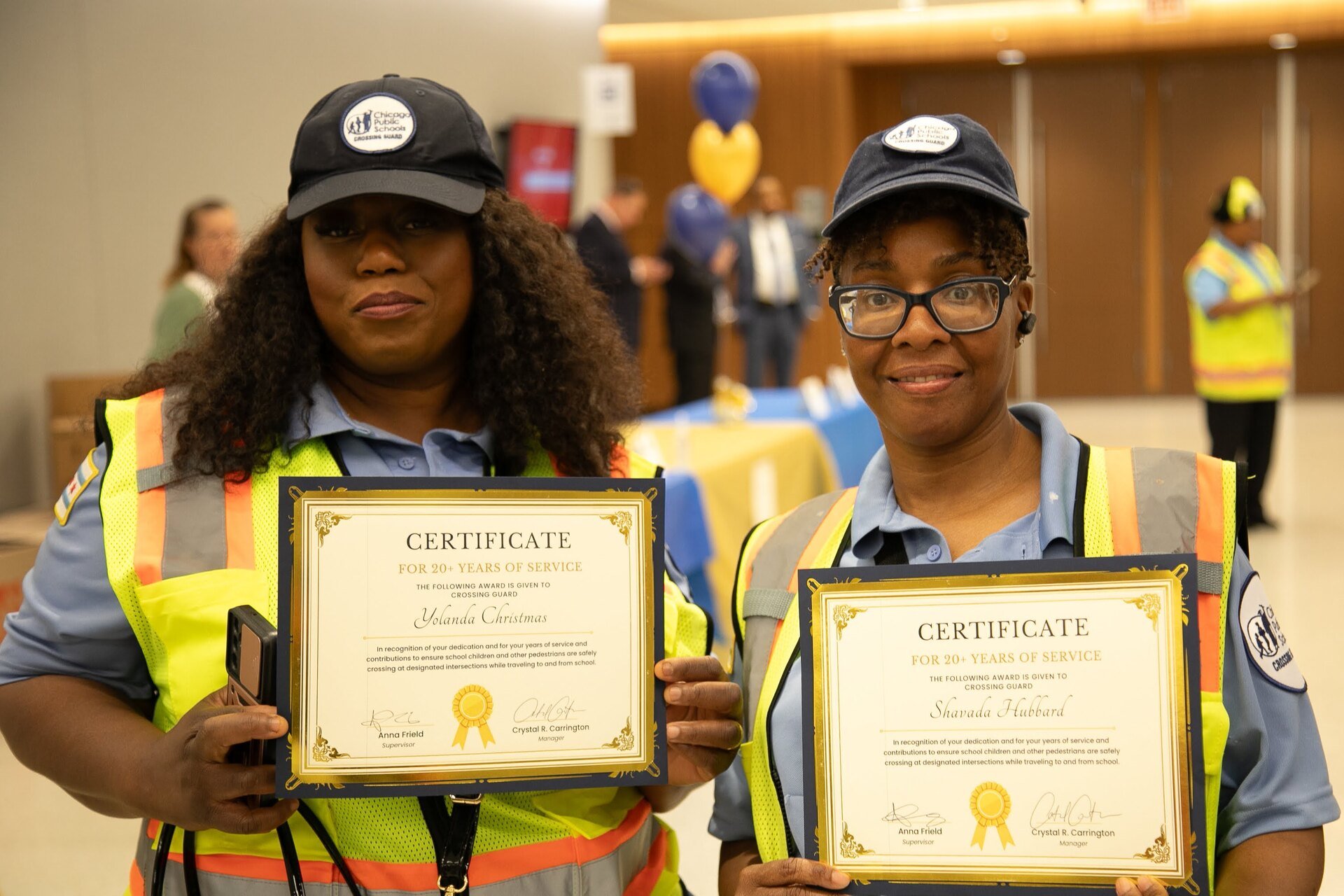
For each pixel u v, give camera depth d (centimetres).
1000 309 115
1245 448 650
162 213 655
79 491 130
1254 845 111
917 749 109
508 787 117
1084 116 1313
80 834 325
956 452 121
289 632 113
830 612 112
